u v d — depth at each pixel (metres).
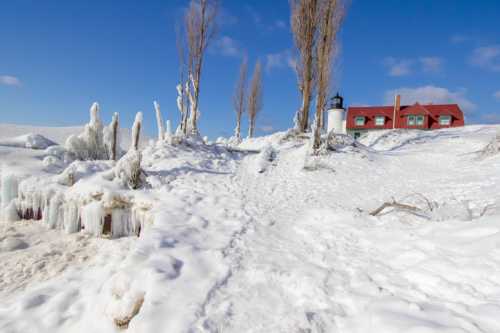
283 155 14.00
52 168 9.55
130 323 3.07
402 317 2.83
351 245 4.84
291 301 3.39
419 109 31.41
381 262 4.15
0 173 8.73
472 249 3.75
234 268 4.08
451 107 32.03
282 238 5.34
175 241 4.82
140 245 4.50
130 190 7.61
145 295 3.38
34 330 3.72
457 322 2.67
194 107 15.84
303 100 17.31
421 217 5.66
